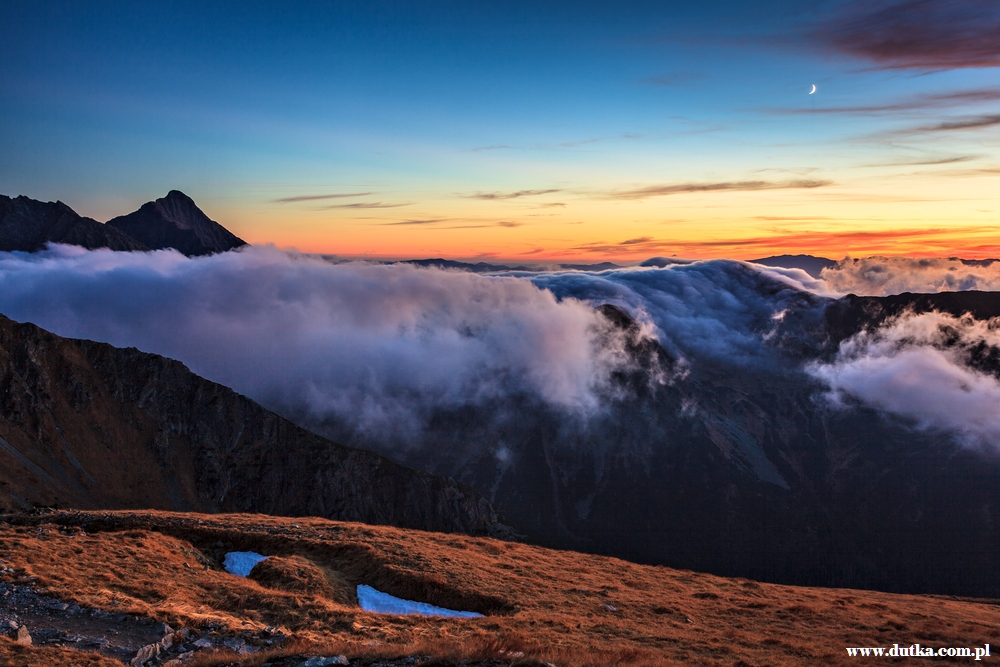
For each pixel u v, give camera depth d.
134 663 26.73
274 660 25.88
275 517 64.38
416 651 25.92
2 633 27.55
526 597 43.78
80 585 34.62
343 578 46.59
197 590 38.38
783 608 46.88
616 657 28.44
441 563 49.34
